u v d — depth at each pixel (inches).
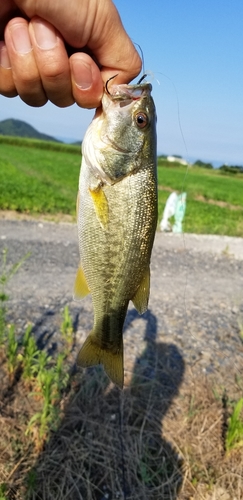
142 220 7.3
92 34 6.0
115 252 7.3
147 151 7.2
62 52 5.9
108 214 7.1
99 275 7.4
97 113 7.1
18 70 6.0
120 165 7.0
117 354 8.0
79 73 6.1
